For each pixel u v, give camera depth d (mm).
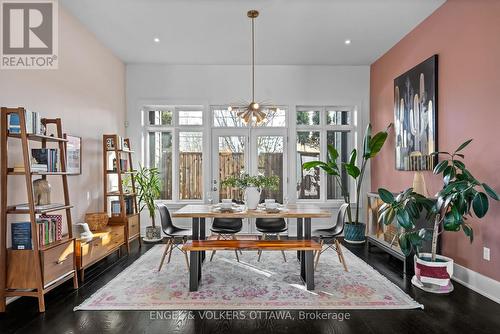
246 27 4207
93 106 4473
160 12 3803
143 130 5762
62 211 3660
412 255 3510
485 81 2998
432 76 3766
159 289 3111
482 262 3029
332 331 2332
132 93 5668
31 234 2684
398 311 2639
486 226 2979
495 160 2887
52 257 2773
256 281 3326
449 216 2838
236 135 5820
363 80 5762
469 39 3203
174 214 3248
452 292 3031
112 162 4934
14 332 2322
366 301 2820
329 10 3754
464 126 3279
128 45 4809
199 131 5828
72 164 3854
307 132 5895
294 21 4035
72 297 2930
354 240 5000
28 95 3166
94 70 4504
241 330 2344
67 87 3809
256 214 3258
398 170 4664
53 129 3514
